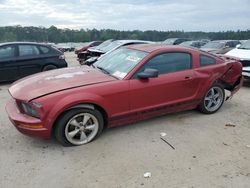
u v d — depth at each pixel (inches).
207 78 205.5
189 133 181.2
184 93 195.8
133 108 174.4
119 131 181.6
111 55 209.2
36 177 130.2
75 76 174.1
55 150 155.8
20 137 171.8
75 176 131.3
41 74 186.5
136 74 173.6
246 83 354.3
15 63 330.6
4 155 149.6
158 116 209.9
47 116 146.3
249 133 183.8
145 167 139.2
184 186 124.4
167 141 168.6
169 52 190.2
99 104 159.0
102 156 149.6
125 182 126.8
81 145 162.1
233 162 145.5
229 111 228.5
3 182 126.0
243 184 126.8
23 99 150.3
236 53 349.7
